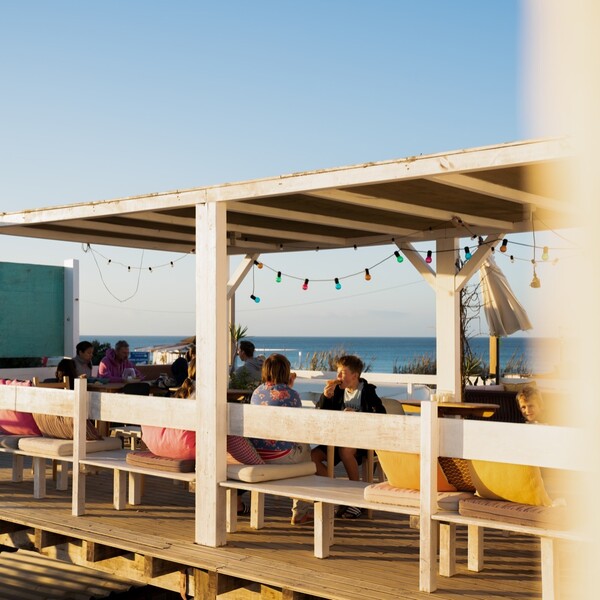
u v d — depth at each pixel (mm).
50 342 12195
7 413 6832
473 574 4551
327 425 4867
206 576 4727
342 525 5676
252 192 5156
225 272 5406
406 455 4656
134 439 7973
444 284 8586
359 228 7844
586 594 4062
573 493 4234
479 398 9234
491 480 4270
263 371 5848
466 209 6969
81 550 5559
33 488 6922
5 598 7520
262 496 5598
